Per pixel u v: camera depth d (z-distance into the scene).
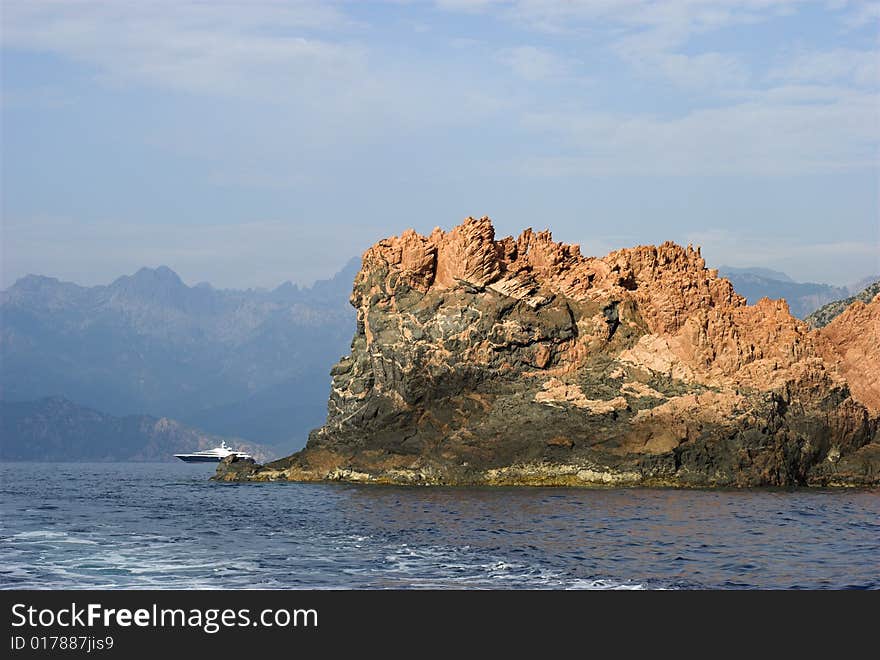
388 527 105.06
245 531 102.69
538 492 147.50
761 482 158.88
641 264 183.62
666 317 174.12
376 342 176.38
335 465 175.75
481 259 173.25
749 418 159.88
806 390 168.50
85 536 99.75
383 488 158.88
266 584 73.88
